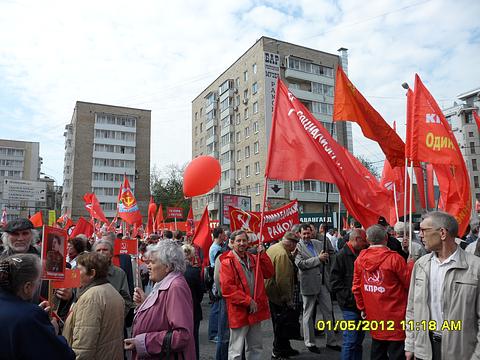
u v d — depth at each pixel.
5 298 2.17
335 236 13.16
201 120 57.69
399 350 4.20
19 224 4.05
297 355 6.09
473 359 2.92
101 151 65.62
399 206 7.75
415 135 5.12
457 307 3.07
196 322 5.60
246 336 4.78
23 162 83.00
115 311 3.20
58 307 3.79
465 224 5.41
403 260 4.33
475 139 52.16
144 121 69.38
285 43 42.75
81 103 65.44
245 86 44.78
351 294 5.08
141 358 2.96
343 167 5.35
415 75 5.24
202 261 7.77
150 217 15.48
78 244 5.03
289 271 6.07
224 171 47.88
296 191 38.91
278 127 5.52
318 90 43.19
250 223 7.48
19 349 2.07
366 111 5.89
